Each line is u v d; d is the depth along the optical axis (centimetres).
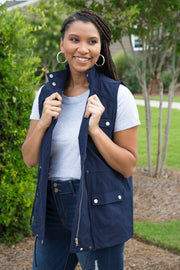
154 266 288
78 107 154
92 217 143
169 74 1761
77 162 150
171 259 299
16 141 322
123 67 1628
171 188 496
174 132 905
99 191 144
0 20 319
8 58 313
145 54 536
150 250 320
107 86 150
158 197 466
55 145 153
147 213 416
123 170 149
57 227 161
